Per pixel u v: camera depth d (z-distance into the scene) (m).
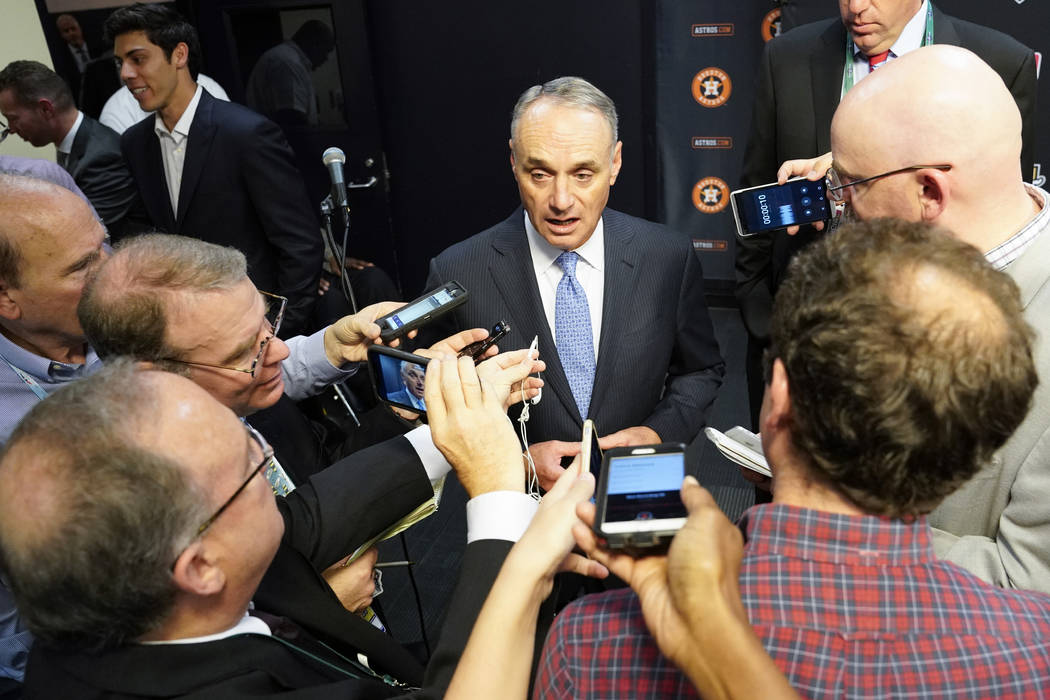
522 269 1.84
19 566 0.83
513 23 3.96
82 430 0.84
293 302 3.07
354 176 4.32
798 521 0.71
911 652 0.67
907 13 2.15
